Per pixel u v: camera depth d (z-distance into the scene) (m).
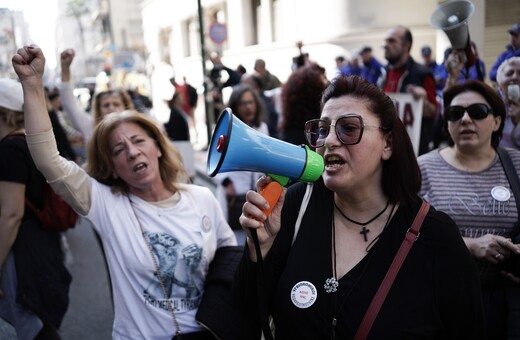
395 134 1.49
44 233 2.57
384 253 1.45
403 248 1.43
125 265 1.96
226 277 1.98
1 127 2.46
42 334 2.60
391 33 4.35
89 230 6.27
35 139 1.83
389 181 1.51
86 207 2.00
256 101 4.20
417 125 3.86
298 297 1.45
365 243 1.50
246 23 14.74
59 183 1.90
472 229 2.16
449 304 1.41
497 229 2.13
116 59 25.83
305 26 11.69
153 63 24.48
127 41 35.28
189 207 2.12
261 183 1.43
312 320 1.43
